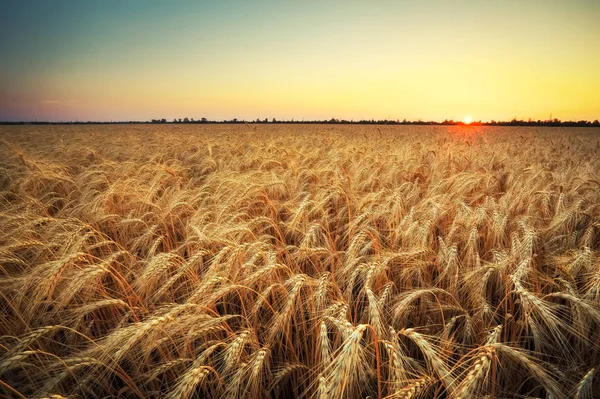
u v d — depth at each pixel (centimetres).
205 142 1731
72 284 248
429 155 1249
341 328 207
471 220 442
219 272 296
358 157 1196
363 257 349
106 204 548
